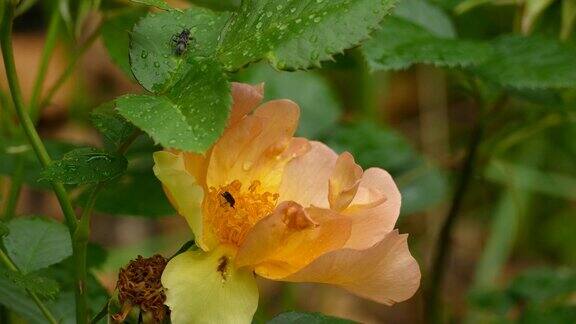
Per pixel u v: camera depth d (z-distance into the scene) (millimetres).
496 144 938
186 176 628
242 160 671
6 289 723
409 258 637
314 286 1285
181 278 633
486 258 1235
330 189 648
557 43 834
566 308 949
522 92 877
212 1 835
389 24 827
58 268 796
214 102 604
